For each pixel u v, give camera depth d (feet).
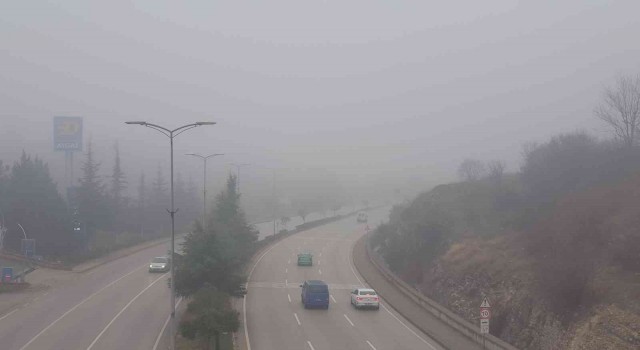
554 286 87.40
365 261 194.70
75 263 183.01
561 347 78.95
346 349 84.89
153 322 103.40
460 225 173.68
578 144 160.45
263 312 114.32
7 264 175.73
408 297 131.03
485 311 83.82
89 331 95.96
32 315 109.81
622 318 73.05
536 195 152.66
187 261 110.32
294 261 199.11
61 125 267.39
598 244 99.09
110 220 271.28
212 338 86.38
